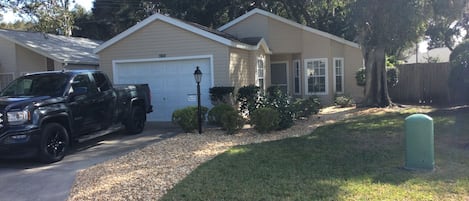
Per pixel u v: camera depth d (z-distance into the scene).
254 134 10.42
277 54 19.27
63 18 18.58
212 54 13.74
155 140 10.59
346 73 19.30
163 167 7.17
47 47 18.83
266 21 18.36
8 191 6.38
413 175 6.16
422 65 17.86
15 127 7.71
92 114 9.68
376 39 15.38
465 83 14.29
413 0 13.86
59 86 9.03
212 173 6.60
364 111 14.69
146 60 14.52
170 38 14.20
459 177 5.97
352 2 15.30
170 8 28.69
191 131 10.99
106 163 7.91
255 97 12.73
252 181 6.11
